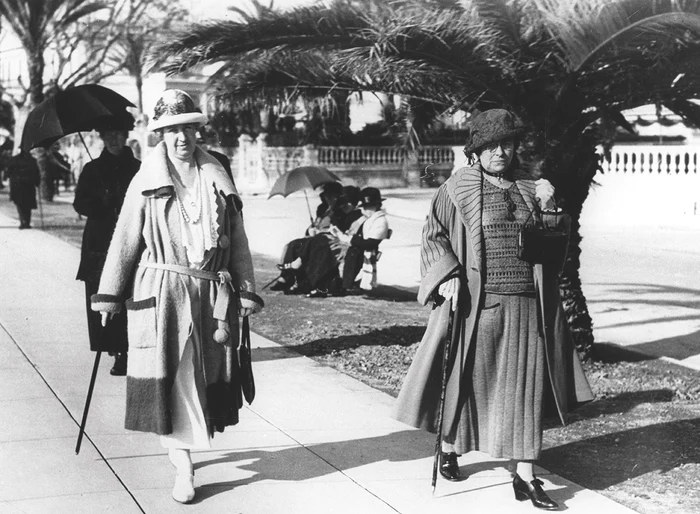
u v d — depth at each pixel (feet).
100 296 15.25
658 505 16.40
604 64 24.66
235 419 15.71
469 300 15.52
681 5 21.39
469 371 15.62
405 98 31.04
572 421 21.77
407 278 45.32
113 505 15.44
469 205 15.67
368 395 23.03
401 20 23.56
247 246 15.98
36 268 44.98
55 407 20.90
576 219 26.73
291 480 16.85
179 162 15.61
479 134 15.65
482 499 16.14
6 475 16.67
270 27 25.64
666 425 21.43
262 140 111.65
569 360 15.85
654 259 53.16
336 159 114.01
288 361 26.81
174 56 26.96
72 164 115.34
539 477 17.61
